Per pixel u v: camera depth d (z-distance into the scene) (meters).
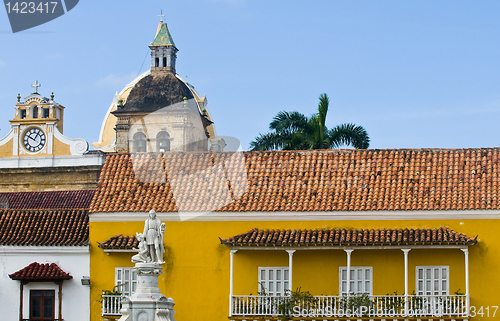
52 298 33.19
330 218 31.84
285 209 31.95
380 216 31.58
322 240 30.88
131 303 23.23
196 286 32.41
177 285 32.50
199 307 32.31
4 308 33.19
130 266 32.84
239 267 32.22
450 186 32.25
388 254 31.73
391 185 32.69
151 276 23.69
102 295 32.06
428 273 31.47
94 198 33.78
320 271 31.89
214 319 32.16
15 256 33.47
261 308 31.23
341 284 31.75
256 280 32.09
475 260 31.11
